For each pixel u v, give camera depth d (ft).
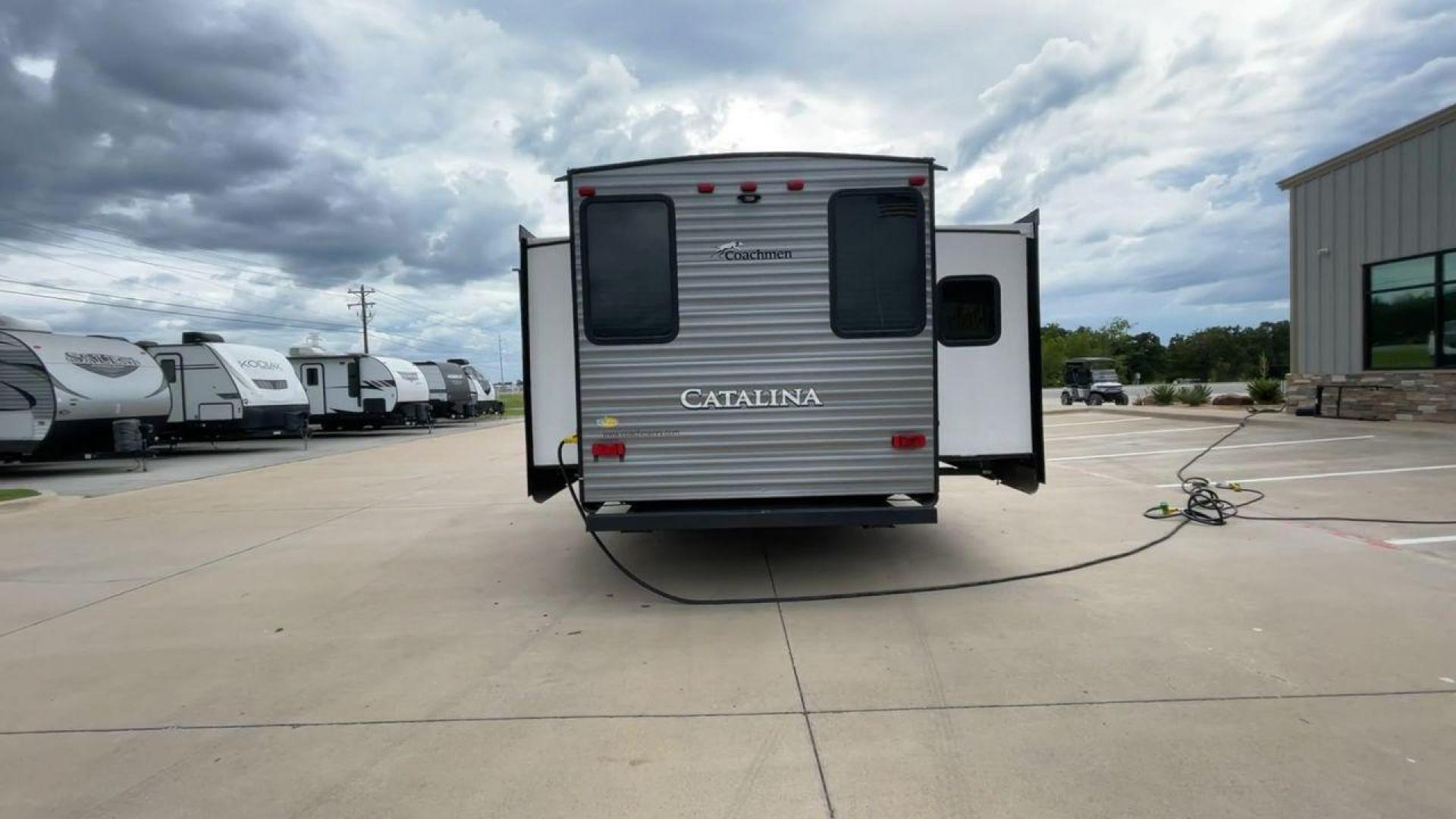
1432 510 24.07
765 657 14.15
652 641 15.25
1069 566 19.53
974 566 19.88
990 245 20.61
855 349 17.47
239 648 15.57
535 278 20.30
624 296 17.49
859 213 17.40
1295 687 12.25
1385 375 46.42
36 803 10.03
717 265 17.40
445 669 14.17
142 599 19.26
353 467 50.39
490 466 49.16
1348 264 48.83
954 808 9.31
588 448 17.67
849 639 14.94
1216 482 30.25
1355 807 9.11
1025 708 11.83
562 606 17.78
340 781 10.36
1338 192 49.52
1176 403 73.97
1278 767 10.00
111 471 51.16
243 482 43.83
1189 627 14.97
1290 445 40.14
